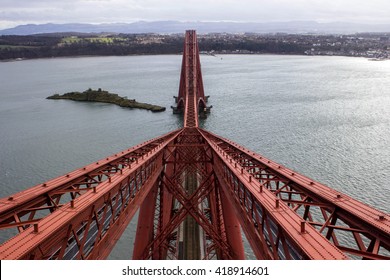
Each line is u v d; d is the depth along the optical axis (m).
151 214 35.47
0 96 173.62
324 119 108.31
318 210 50.44
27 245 12.75
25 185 63.31
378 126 98.38
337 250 12.52
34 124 112.25
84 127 107.31
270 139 87.19
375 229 14.40
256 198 18.22
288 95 156.12
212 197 43.91
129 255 43.28
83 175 26.08
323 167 66.88
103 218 19.59
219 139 51.97
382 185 58.25
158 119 119.25
